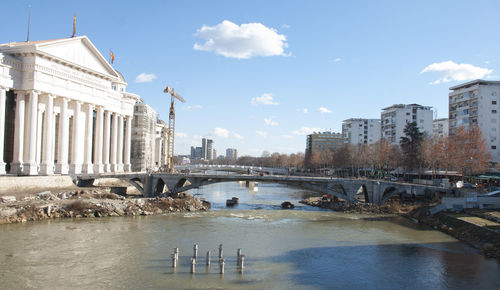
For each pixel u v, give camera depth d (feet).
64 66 309.83
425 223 231.71
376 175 529.86
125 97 420.77
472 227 188.55
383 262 146.82
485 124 431.43
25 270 126.82
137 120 496.23
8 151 291.17
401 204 289.74
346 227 218.18
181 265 136.46
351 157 547.90
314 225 223.71
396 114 577.84
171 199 274.16
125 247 159.02
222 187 567.18
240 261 137.80
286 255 154.61
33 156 281.33
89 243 163.84
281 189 541.34
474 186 295.69
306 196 420.36
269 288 117.08
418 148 382.42
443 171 410.72
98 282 117.91
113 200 252.83
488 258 153.07
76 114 326.65
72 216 220.02
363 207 284.82
